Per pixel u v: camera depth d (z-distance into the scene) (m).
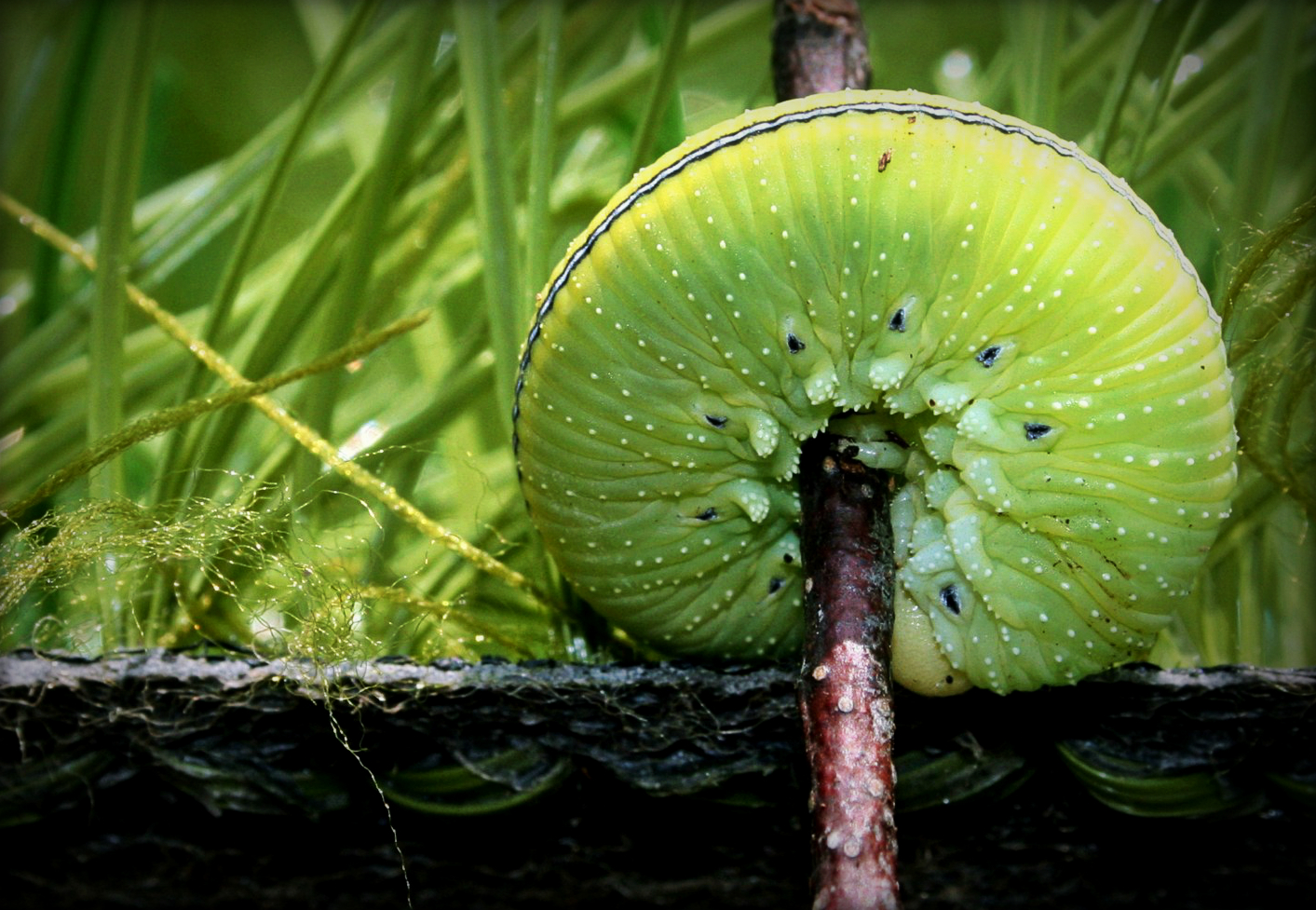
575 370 0.13
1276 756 0.14
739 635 0.14
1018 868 0.15
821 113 0.13
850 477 0.14
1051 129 0.15
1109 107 0.15
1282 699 0.14
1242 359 0.14
